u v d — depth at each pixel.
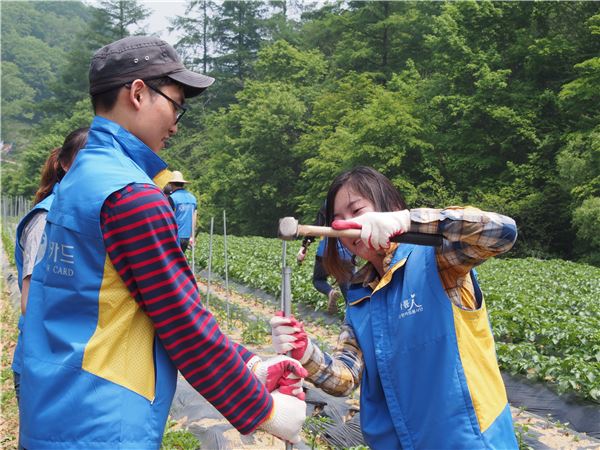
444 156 33.31
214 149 51.91
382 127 32.41
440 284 2.16
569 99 28.92
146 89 2.12
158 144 2.21
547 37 31.88
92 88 2.14
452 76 33.34
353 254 2.52
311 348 2.23
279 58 53.22
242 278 16.56
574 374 6.98
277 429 2.11
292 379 2.20
